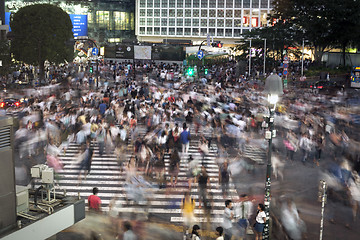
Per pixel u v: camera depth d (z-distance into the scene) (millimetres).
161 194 16719
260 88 50719
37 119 24453
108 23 140625
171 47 77562
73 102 34938
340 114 31969
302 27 74625
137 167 19688
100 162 21281
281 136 26562
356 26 69312
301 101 33906
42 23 64000
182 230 13156
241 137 22781
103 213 13086
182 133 22109
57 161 19328
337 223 14039
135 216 14141
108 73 68438
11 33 64875
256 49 85625
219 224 13930
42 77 58094
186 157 22047
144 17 141000
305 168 20188
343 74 67812
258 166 20344
